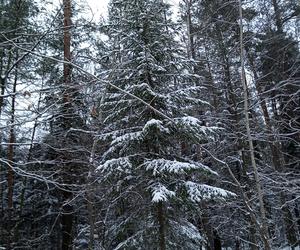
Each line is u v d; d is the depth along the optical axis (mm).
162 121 9992
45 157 13891
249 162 15648
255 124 15227
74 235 18719
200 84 13438
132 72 10430
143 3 10742
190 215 12250
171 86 10781
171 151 10789
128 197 10531
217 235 18000
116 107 10539
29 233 21375
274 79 15898
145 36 10625
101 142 12180
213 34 15234
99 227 13250
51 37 8109
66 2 8164
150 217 10070
